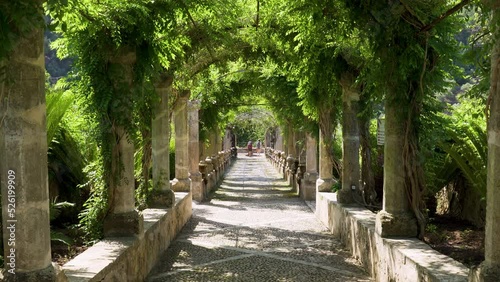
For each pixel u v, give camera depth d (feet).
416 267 12.82
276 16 20.89
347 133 25.46
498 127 9.23
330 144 31.71
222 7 18.47
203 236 26.68
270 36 24.32
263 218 33.76
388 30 15.08
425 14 14.32
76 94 17.70
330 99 28.32
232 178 72.64
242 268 19.62
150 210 23.94
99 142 17.15
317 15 16.78
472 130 19.19
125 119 17.02
